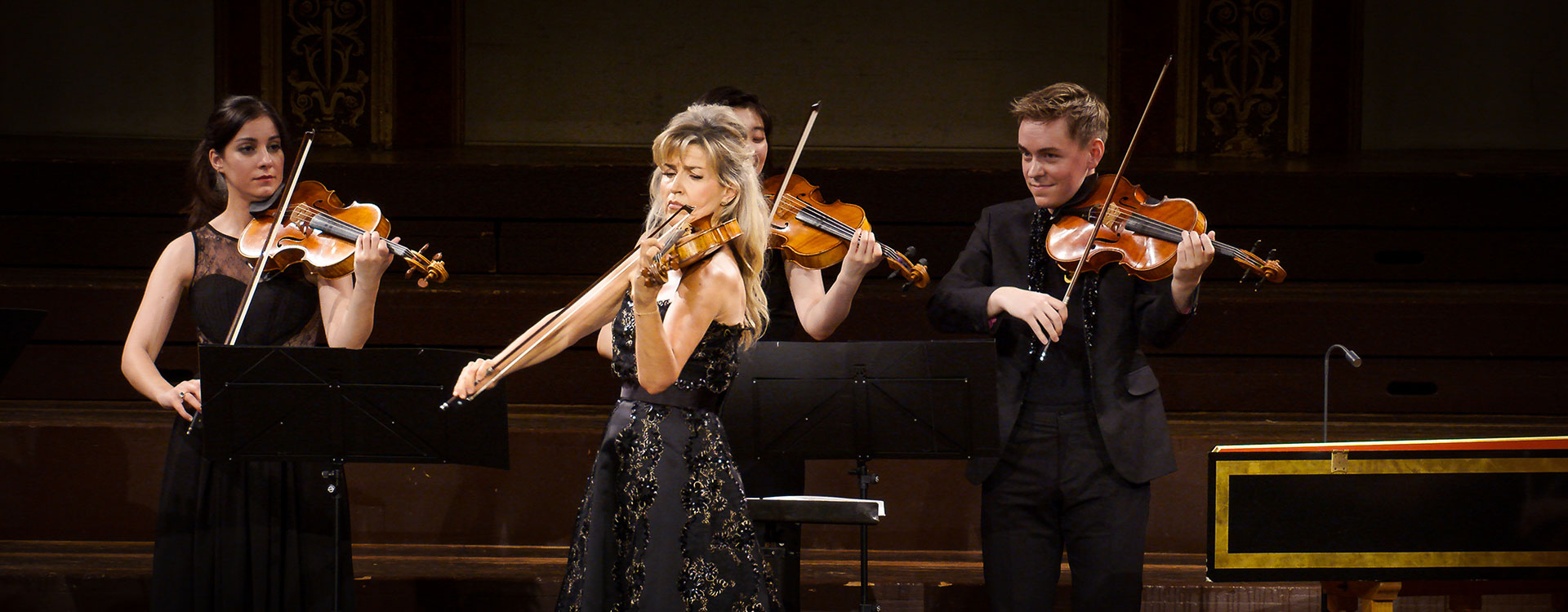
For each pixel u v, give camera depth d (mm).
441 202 6582
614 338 3238
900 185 6520
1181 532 5230
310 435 3566
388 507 5188
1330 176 6488
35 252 6402
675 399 3162
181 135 8977
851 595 4816
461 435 3547
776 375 3631
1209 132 8945
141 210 6449
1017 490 3678
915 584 4809
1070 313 3645
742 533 3213
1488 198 6488
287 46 8891
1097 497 3594
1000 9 9141
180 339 5793
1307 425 5695
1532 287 6391
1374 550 3707
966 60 9180
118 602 4766
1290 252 6520
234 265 3811
